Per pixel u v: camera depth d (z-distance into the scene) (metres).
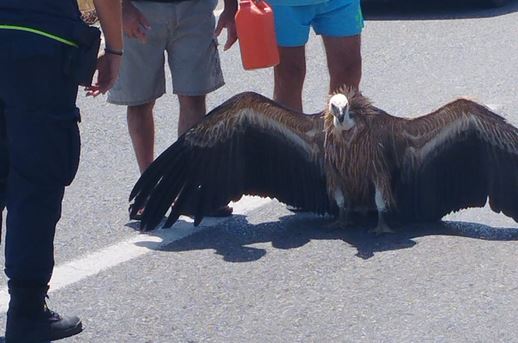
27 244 7.96
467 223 10.75
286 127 10.45
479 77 16.83
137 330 8.70
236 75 17.55
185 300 9.23
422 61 18.00
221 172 10.48
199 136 10.27
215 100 16.27
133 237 10.70
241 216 11.17
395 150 10.37
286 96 11.66
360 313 8.88
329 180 10.52
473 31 20.03
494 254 9.91
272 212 11.28
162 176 10.30
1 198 8.24
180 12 10.88
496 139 10.12
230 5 11.20
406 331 8.54
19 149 7.84
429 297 9.11
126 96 11.05
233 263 9.94
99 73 8.26
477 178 10.37
